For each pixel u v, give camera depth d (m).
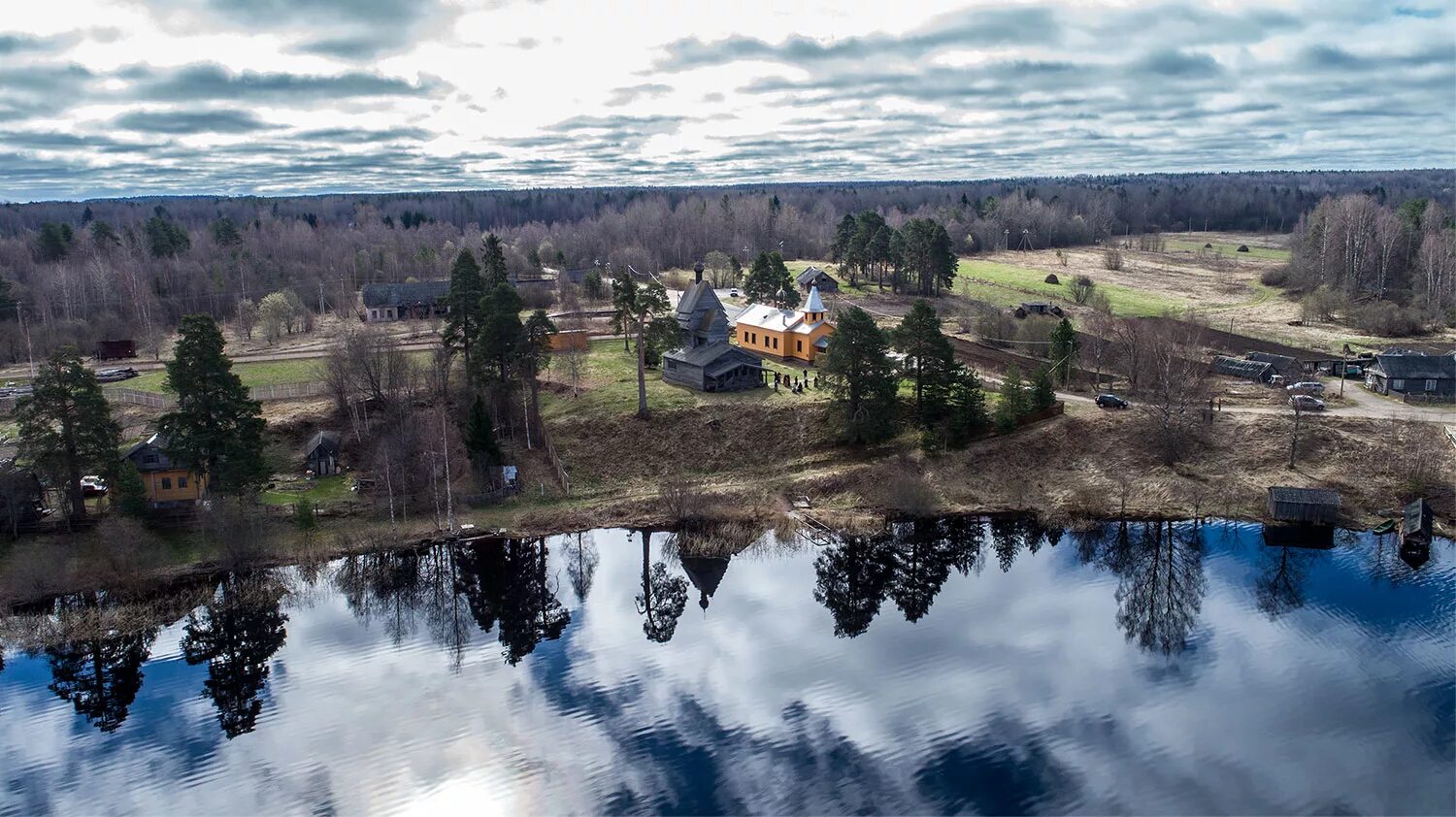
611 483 86.06
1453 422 88.31
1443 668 55.88
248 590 68.88
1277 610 64.00
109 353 121.94
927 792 45.28
